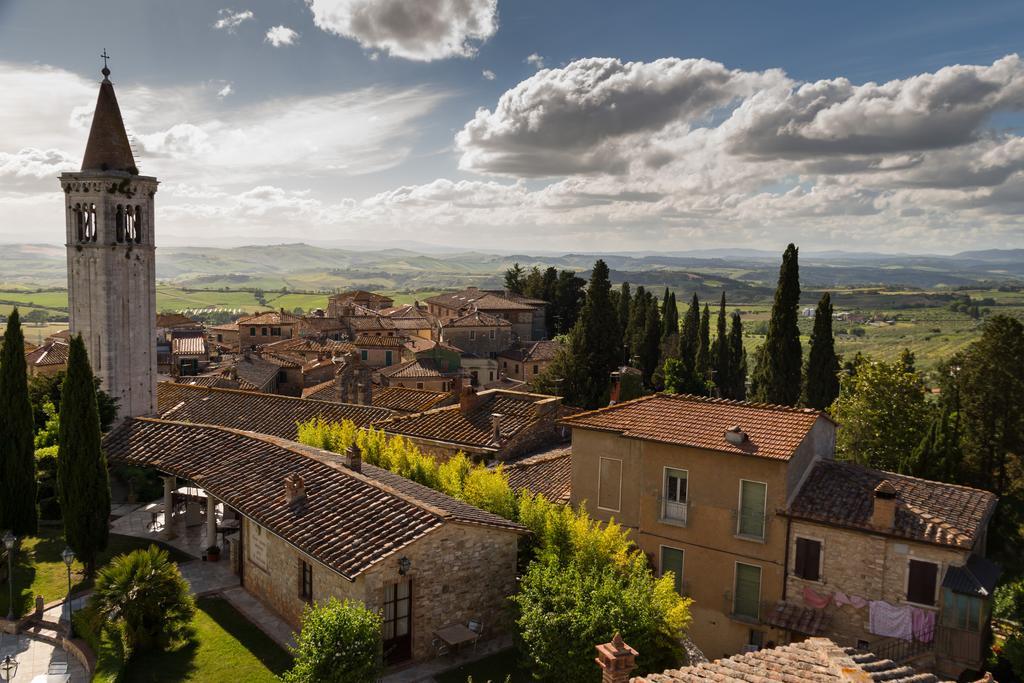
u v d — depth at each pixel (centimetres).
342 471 2747
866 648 2597
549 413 4044
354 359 5669
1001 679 2673
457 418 4062
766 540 2753
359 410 4472
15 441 3269
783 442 2769
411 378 8050
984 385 5788
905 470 4631
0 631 2656
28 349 9531
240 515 2881
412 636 2306
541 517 2656
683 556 2923
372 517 2398
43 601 2761
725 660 1597
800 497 2775
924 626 2523
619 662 1537
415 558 2283
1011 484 5841
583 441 3145
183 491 3669
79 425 2967
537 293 13288
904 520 2592
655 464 2966
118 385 4559
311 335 11294
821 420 3062
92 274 4488
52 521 3681
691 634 2911
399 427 4069
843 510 2683
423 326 11700
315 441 3703
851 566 2625
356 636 1952
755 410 3058
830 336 6931
